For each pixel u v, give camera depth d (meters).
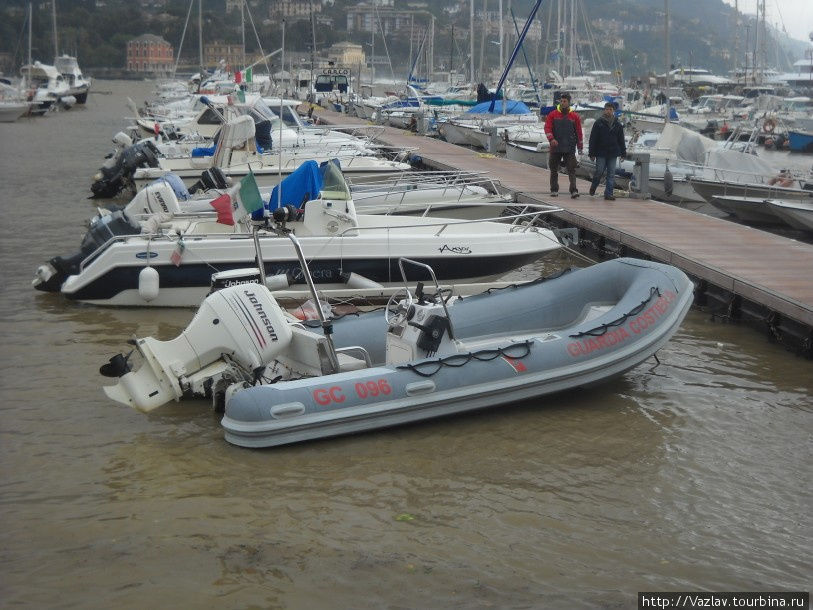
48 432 7.79
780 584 5.58
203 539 6.05
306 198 12.05
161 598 5.38
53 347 10.20
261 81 34.38
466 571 5.68
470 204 15.51
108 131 47.59
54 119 58.25
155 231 12.20
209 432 7.77
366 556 5.85
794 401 8.61
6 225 17.88
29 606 5.30
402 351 8.12
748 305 11.14
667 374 9.32
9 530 6.16
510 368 7.96
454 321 8.80
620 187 20.70
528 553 5.91
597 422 8.05
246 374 7.99
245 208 8.94
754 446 7.60
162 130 25.64
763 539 6.12
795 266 11.88
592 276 9.43
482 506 6.53
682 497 6.70
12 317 11.38
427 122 36.59
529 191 18.12
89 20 174.38
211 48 108.81
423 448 7.46
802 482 6.95
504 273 12.40
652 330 8.54
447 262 11.95
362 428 7.54
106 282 11.70
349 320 9.00
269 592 5.45
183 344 7.97
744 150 24.75
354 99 47.75
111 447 7.48
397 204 15.14
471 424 7.96
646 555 5.90
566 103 17.14
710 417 8.20
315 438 7.43
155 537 6.07
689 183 20.41
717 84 73.62
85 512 6.41
